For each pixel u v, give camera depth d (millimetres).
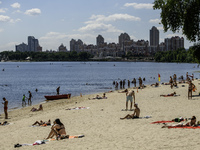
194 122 16109
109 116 22547
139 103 29766
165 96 34938
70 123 20875
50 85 81875
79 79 105562
